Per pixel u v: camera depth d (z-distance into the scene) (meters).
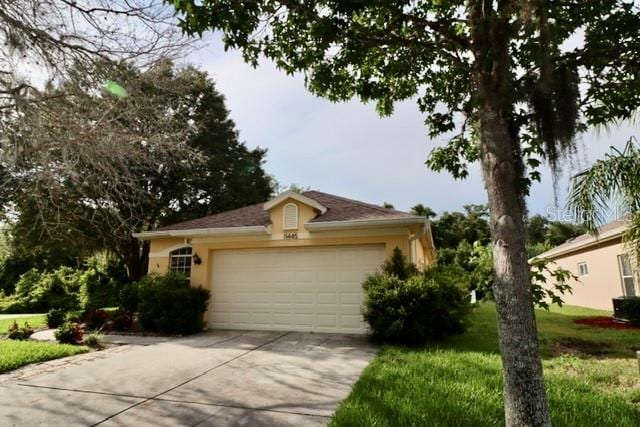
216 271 11.16
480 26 3.44
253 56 4.59
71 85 5.76
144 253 20.14
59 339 8.68
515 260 3.02
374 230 9.80
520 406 2.82
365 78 5.26
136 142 6.49
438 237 36.66
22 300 20.78
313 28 4.00
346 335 9.50
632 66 3.87
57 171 5.74
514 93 3.36
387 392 4.87
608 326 10.38
